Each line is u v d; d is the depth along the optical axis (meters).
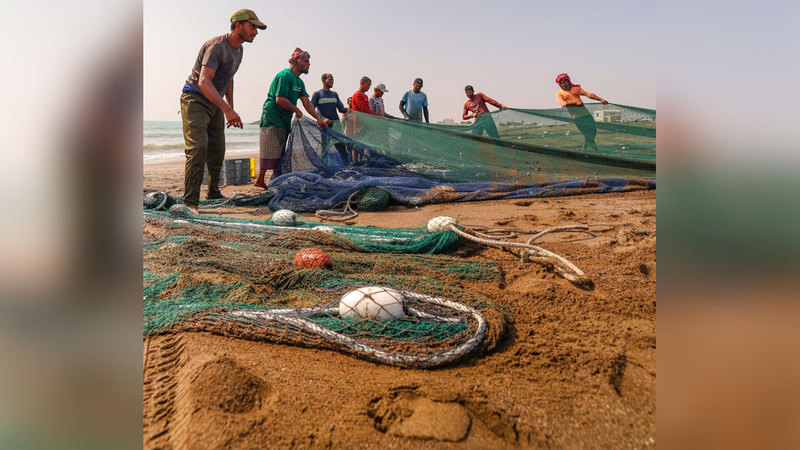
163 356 2.72
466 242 5.22
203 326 2.99
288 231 5.45
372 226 6.53
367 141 9.41
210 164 8.20
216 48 6.62
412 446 2.00
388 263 4.36
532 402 2.30
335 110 10.73
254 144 36.47
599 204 7.82
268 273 3.90
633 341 2.95
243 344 2.83
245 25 6.68
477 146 9.41
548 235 5.75
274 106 8.75
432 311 3.23
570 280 3.98
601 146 9.36
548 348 2.84
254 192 9.64
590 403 2.29
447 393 2.36
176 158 24.14
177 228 5.39
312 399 2.30
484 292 3.79
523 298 3.67
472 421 2.18
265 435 2.04
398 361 2.62
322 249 4.91
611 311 3.42
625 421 2.16
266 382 2.44
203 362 2.56
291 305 3.42
